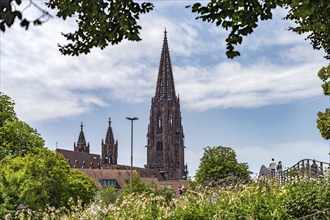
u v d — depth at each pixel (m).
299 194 18.33
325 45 19.47
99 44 11.03
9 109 71.56
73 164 177.50
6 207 53.50
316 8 8.95
